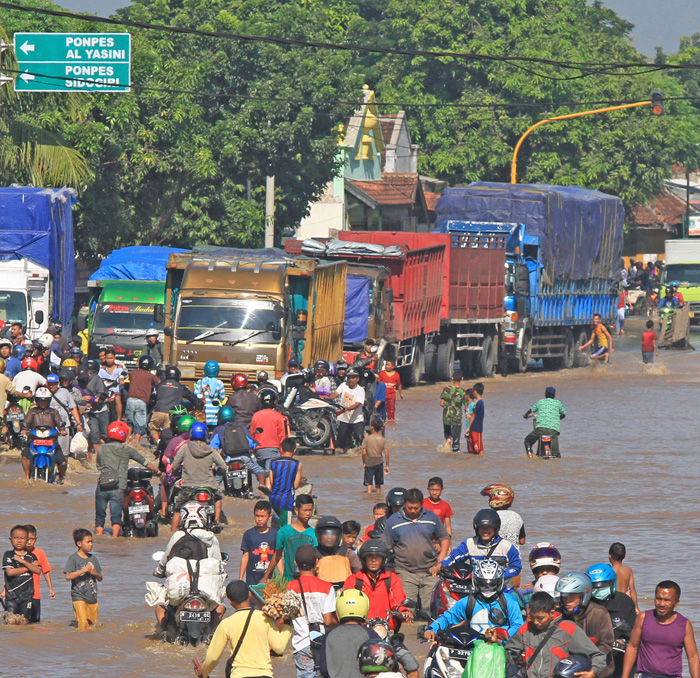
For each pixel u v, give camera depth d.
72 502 66.81
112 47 111.06
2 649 39.91
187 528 42.50
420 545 43.94
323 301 103.44
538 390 132.75
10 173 122.69
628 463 83.75
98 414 84.31
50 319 105.00
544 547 34.16
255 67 159.88
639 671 32.50
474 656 29.80
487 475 78.31
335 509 65.50
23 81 112.00
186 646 41.00
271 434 70.44
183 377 93.75
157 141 148.75
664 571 51.91
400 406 118.31
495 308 146.50
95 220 146.12
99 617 44.44
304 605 33.59
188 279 95.00
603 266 171.75
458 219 155.75
